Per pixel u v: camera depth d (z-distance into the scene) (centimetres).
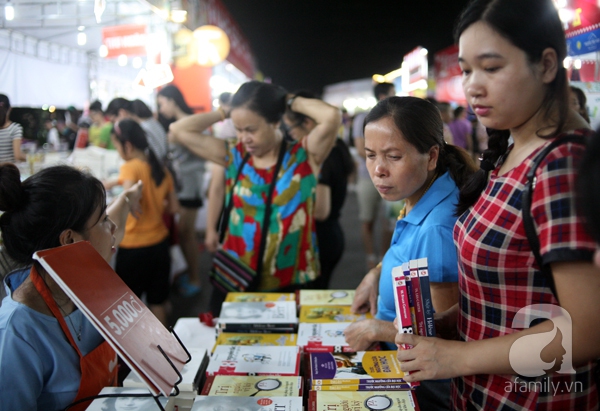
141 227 290
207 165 620
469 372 92
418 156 121
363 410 107
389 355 131
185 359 109
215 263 215
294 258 208
